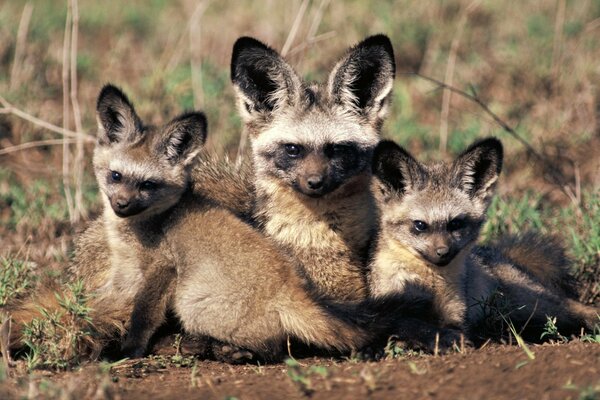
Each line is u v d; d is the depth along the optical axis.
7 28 21.66
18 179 17.11
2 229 15.12
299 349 11.02
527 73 20.17
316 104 12.67
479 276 12.17
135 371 10.02
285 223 12.09
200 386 8.86
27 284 12.12
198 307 10.53
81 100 19.77
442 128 17.91
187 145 12.27
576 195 15.62
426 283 11.47
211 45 22.83
